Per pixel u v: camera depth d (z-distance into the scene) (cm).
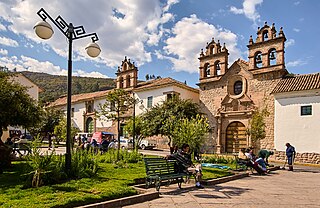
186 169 938
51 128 3294
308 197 824
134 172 1067
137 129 3133
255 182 1119
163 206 646
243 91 2864
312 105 2278
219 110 3022
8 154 1080
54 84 10675
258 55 2859
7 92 1110
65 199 590
